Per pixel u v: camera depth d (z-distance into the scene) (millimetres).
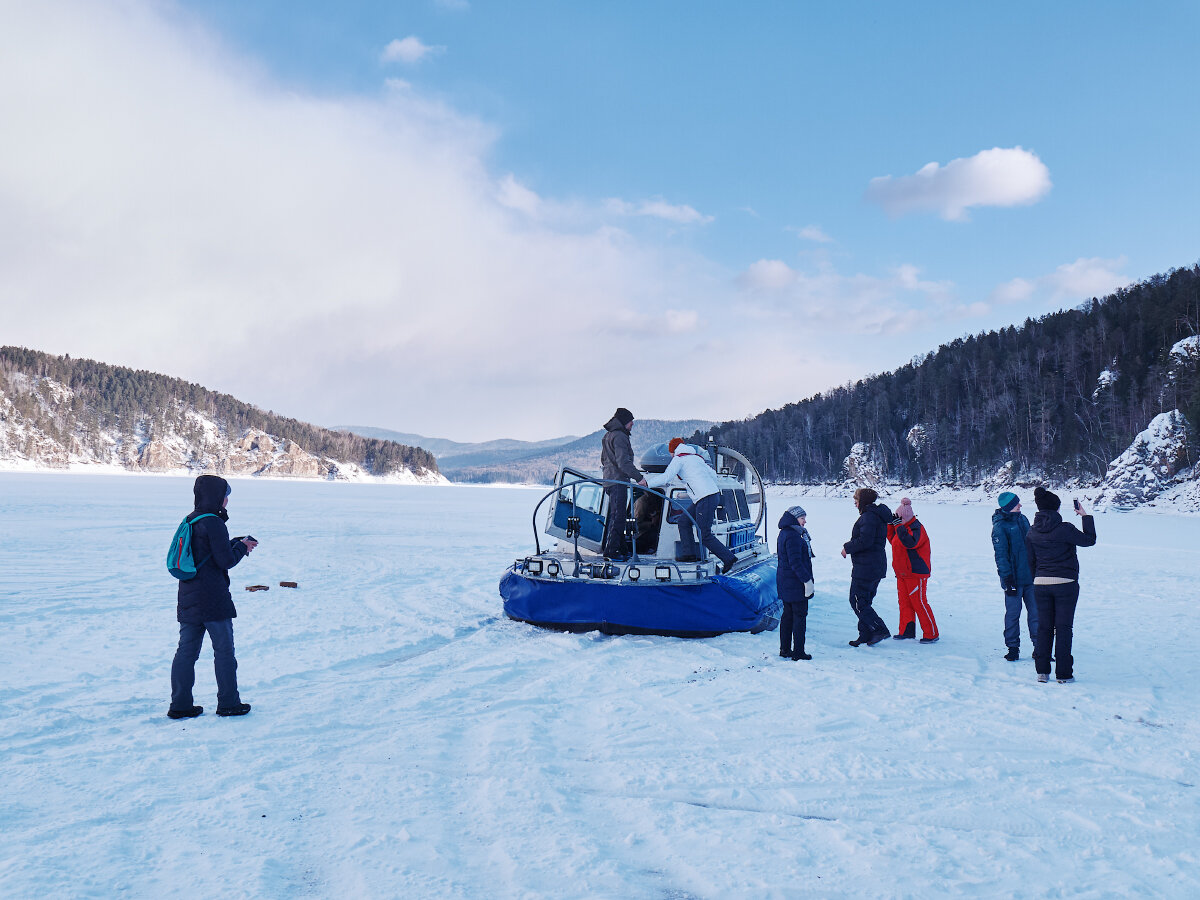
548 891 2947
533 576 9141
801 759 4602
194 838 3369
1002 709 5773
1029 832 3594
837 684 6551
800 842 3445
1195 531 30547
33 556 15008
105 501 38938
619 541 9141
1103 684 6652
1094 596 12336
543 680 6613
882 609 11305
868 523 8500
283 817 3625
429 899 2861
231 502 46750
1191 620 10047
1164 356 74438
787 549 7602
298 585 12195
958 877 3121
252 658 7312
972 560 17969
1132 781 4281
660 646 8195
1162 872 3176
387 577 13453
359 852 3256
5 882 2898
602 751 4754
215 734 4949
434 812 3725
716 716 5547
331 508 41812
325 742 4848
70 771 4207
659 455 10102
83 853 3184
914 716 5566
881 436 113500
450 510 42094
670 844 3404
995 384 103625
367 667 7105
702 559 9211
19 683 6141
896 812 3822
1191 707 5891
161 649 7527
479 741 4898
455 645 8141
